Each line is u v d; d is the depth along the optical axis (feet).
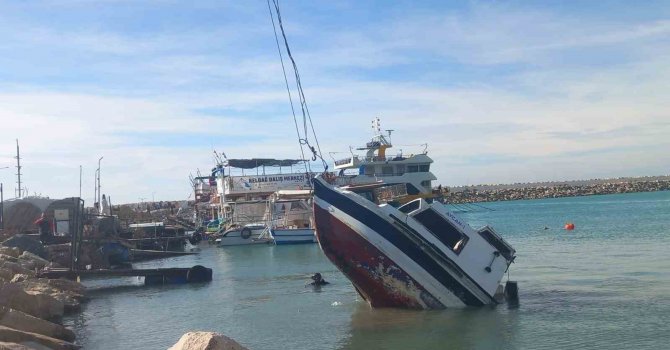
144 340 68.33
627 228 205.46
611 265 115.75
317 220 77.82
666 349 57.11
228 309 85.61
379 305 78.48
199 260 163.84
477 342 62.18
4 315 58.90
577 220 265.34
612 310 73.97
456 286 76.28
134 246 189.47
